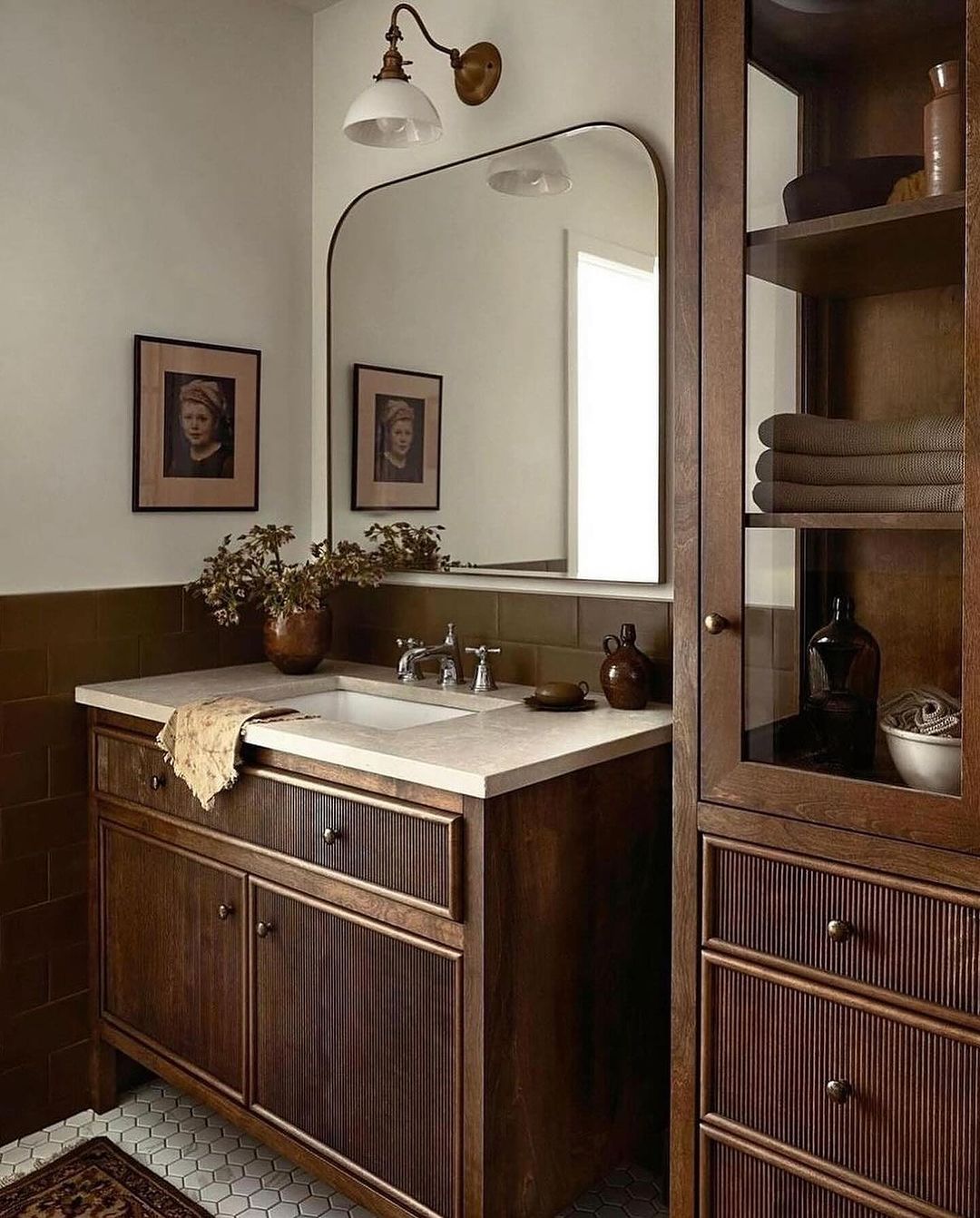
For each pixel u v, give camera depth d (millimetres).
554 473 2342
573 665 2350
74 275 2393
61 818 2457
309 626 2559
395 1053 1838
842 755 1521
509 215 2387
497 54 2387
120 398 2492
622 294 2213
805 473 1536
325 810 1922
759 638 1576
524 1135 1784
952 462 1418
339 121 2770
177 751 2133
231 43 2654
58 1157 2316
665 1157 2170
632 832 1977
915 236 1450
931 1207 1434
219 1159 2320
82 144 2393
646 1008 2041
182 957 2256
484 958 1684
